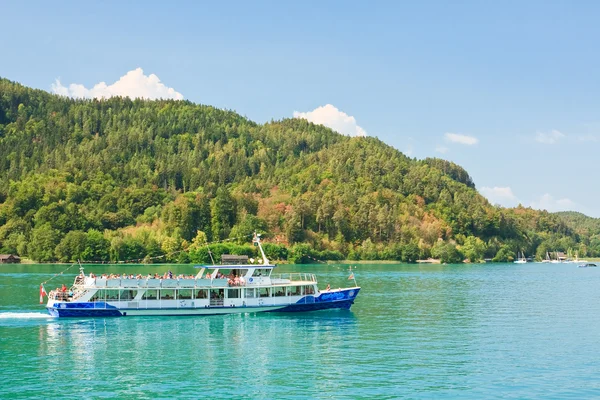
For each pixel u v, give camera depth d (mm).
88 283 79250
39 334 68438
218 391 46156
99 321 76875
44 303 94500
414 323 78750
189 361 55625
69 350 60062
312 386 47531
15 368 52750
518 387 47875
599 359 57531
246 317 81062
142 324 75125
